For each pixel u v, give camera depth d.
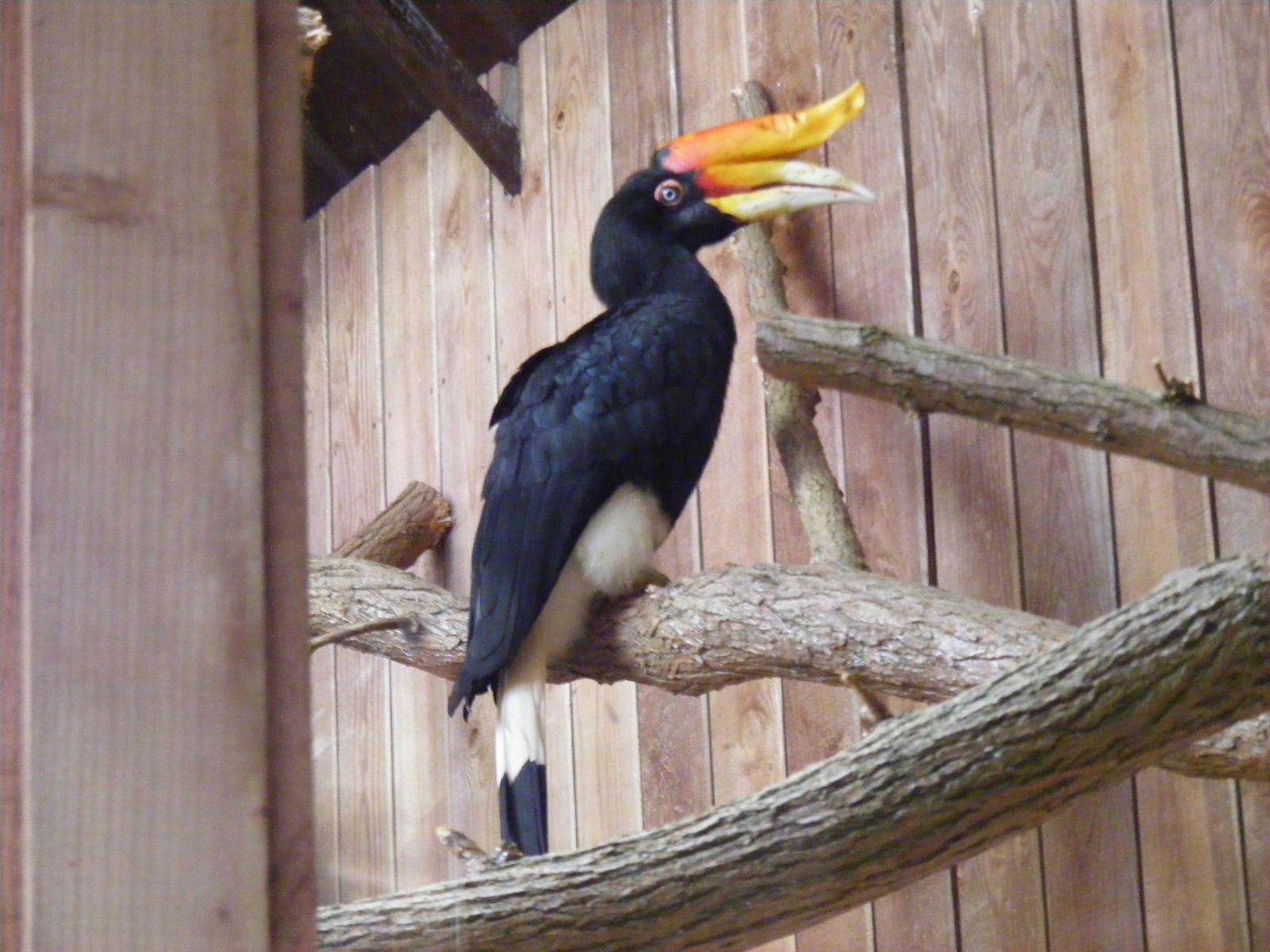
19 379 0.79
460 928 1.62
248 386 0.83
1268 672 1.62
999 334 3.08
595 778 3.72
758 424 3.54
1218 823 2.60
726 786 3.43
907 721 1.68
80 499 0.79
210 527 0.81
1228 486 2.63
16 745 0.77
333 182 3.77
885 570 3.25
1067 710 1.62
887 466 3.28
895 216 3.33
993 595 3.03
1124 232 2.87
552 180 3.99
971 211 3.17
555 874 1.65
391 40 3.22
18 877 0.77
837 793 1.63
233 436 0.83
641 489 2.97
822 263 3.50
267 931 0.81
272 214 0.87
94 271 0.80
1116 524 2.83
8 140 0.81
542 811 2.78
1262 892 2.52
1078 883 2.81
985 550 3.06
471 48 3.88
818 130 3.18
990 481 3.07
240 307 0.84
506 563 2.86
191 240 0.83
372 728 3.17
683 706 3.55
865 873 1.64
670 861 1.64
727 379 3.21
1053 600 2.92
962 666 2.28
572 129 3.98
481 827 3.18
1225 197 2.70
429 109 3.71
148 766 0.79
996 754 1.62
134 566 0.80
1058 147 3.01
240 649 0.82
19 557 0.78
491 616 2.83
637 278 3.28
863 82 3.42
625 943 1.63
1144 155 2.84
